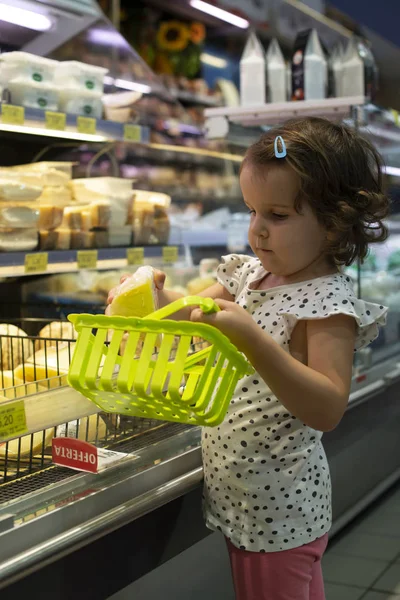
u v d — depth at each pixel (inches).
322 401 45.9
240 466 52.6
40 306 93.4
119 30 154.2
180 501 60.6
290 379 44.6
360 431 105.7
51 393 51.3
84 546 50.4
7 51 86.2
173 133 109.5
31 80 82.3
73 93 87.8
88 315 43.6
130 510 53.0
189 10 154.9
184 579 65.7
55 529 47.9
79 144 99.8
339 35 161.3
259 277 56.7
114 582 53.5
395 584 95.3
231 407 53.0
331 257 53.4
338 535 109.1
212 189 116.3
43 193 84.7
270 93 118.9
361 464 108.7
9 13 86.3
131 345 41.8
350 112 103.7
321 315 48.9
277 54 120.6
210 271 106.0
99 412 56.7
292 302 51.7
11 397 52.2
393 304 129.2
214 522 54.8
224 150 119.0
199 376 46.5
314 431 54.2
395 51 175.5
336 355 48.4
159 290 56.1
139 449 59.9
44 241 83.8
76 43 94.3
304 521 53.2
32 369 64.5
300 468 52.8
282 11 148.0
